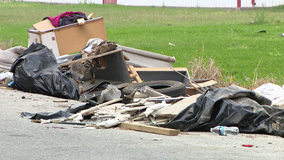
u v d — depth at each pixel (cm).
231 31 10344
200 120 2122
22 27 11144
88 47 4294
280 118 2127
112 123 2172
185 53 7606
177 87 3312
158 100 2592
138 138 1819
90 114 2477
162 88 3575
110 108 2556
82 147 1568
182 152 1531
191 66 5238
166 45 8506
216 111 2181
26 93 3428
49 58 3738
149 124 2233
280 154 1579
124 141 1723
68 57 4422
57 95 3478
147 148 1583
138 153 1486
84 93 3888
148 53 4822
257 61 6869
